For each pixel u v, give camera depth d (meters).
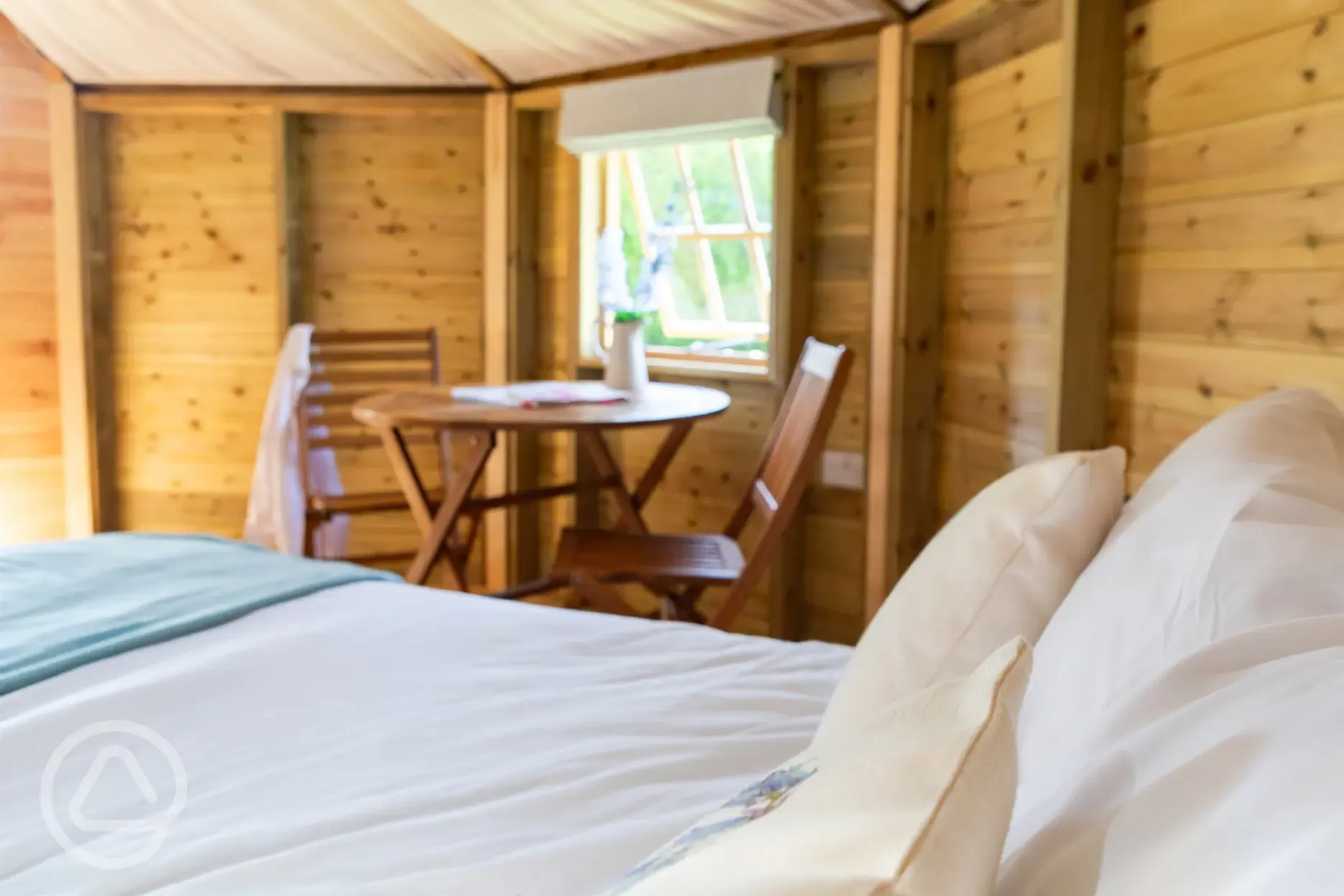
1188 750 0.55
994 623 1.03
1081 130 2.04
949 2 2.59
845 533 3.26
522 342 3.92
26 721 1.21
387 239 4.09
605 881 0.92
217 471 4.19
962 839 0.51
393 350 3.56
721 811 0.70
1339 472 0.97
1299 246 1.58
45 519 4.11
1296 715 0.51
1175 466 1.07
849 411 3.24
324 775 1.13
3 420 3.98
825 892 0.47
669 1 3.04
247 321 4.12
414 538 4.17
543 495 2.93
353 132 4.06
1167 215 1.92
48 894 0.92
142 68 3.87
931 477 2.96
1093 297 2.08
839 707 1.04
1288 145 1.60
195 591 1.64
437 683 1.37
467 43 3.56
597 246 3.82
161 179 4.10
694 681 1.41
